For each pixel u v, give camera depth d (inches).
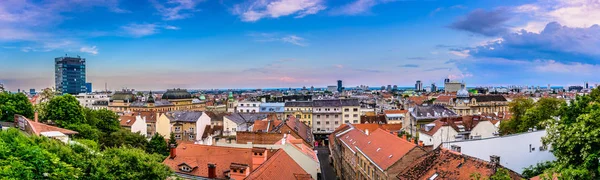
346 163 3385.8
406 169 2122.3
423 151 2177.7
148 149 4077.3
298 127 4660.4
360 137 3228.3
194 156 2268.7
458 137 3341.5
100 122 4431.6
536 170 2117.4
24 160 1236.5
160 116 5826.8
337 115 7194.9
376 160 2425.0
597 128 1247.5
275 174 1953.7
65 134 2635.3
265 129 4421.8
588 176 1235.2
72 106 3843.5
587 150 1258.6
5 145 1357.0
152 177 1494.8
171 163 2237.9
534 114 3260.3
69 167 1328.7
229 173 2074.3
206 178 2062.0
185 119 5841.5
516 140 2401.6
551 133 1498.5
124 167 1434.5
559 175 1366.9
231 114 6328.7
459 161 1879.9
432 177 1904.5
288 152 2647.6
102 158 1486.2
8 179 1082.1
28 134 2469.2
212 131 5831.7
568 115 1561.3
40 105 4111.7
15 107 3656.5
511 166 2386.8
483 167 1721.2
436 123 3599.9
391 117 6609.3
